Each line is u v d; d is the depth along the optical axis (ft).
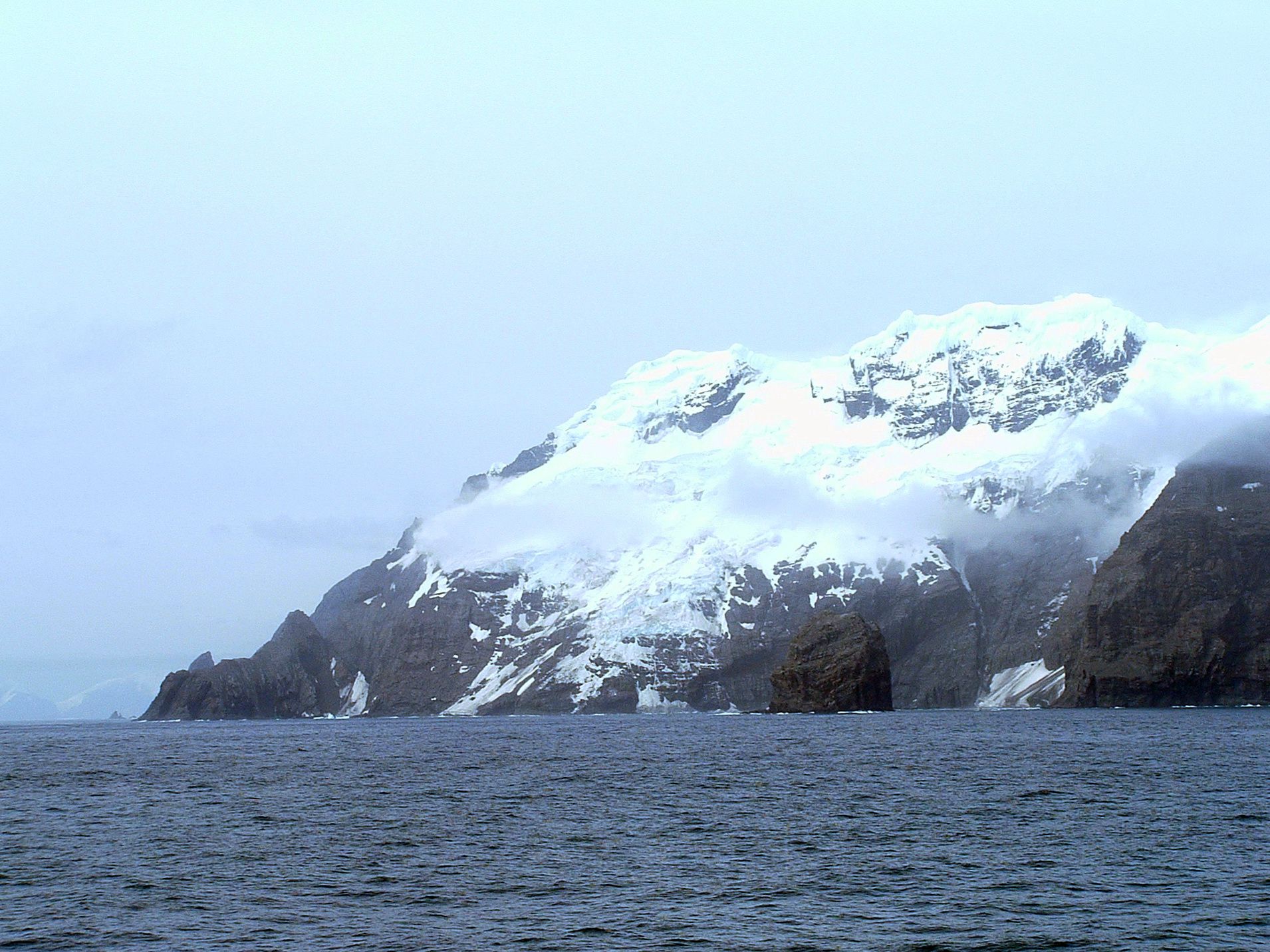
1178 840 528.63
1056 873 466.70
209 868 495.00
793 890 446.60
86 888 459.73
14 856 527.40
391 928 399.85
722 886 454.40
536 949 375.04
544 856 514.68
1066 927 391.24
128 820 640.99
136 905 432.25
